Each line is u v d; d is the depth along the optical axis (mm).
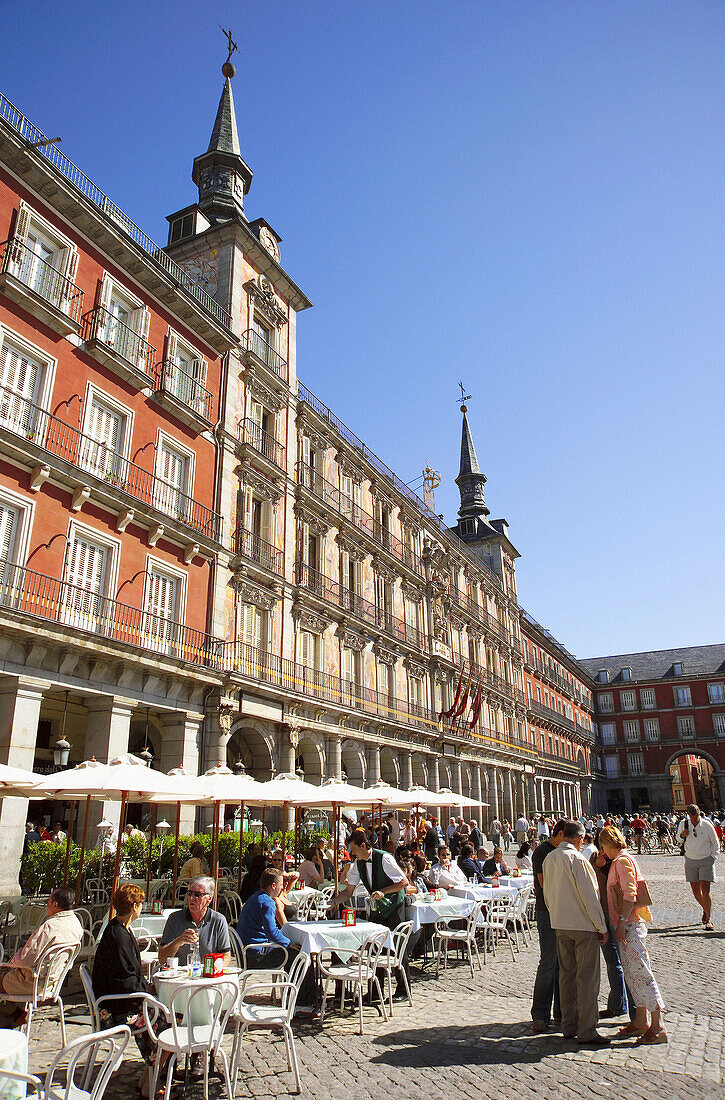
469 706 49312
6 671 16312
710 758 80625
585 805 76125
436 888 13055
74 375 19859
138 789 9922
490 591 59281
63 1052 4539
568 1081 6258
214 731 22656
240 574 25797
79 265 20703
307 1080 6441
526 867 19297
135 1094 6238
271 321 31266
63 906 7750
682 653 89750
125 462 21219
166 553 22469
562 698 75188
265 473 28797
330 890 15156
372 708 34906
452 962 11859
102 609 19719
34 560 17734
